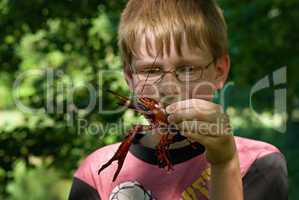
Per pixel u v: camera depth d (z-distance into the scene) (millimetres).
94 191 2414
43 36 6469
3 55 6383
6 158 5832
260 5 7621
